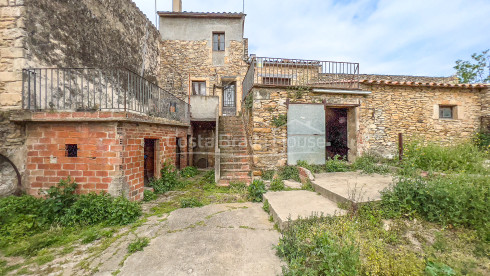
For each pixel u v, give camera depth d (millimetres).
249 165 6238
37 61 3947
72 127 3840
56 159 3836
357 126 6289
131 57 7289
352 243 2160
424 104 6688
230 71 10102
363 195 3434
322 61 6203
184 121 7551
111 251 2602
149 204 4312
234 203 4344
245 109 7477
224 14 9812
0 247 2650
